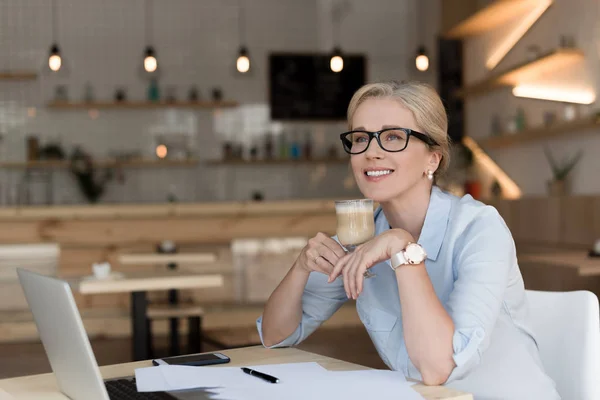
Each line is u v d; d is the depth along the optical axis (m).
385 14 7.82
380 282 1.37
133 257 4.22
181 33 7.58
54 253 5.08
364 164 1.34
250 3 7.71
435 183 1.43
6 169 7.21
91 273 5.11
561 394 1.40
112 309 5.00
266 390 1.05
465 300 1.17
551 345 1.43
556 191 4.87
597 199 4.11
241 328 4.92
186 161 7.25
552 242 4.63
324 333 4.82
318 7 7.82
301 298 1.42
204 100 7.59
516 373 1.29
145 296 3.37
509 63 5.84
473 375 1.28
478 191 6.08
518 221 5.11
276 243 5.31
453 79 6.78
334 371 1.17
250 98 7.70
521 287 1.35
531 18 5.48
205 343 4.55
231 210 5.23
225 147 7.44
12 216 5.00
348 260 1.22
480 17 5.79
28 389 1.14
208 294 5.14
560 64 5.03
